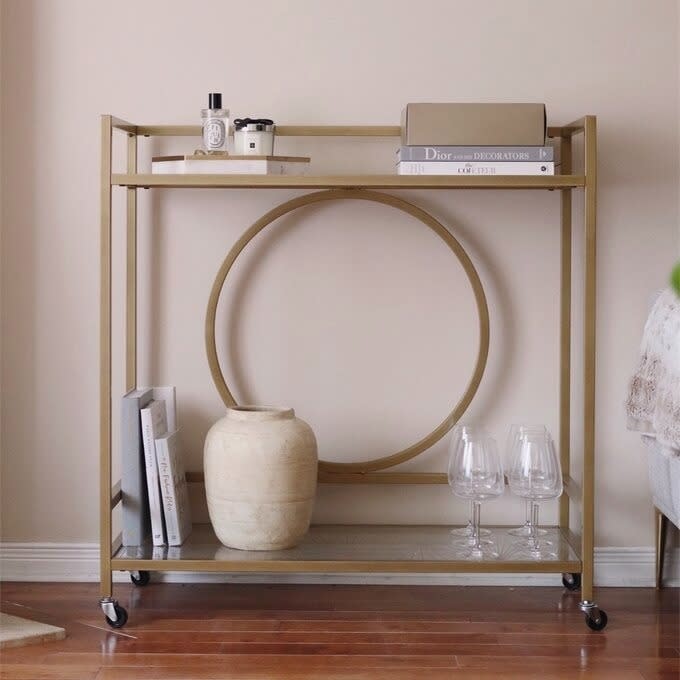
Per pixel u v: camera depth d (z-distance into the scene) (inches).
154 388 89.0
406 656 74.6
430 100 90.4
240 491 80.5
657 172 90.5
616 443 92.0
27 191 91.0
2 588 90.5
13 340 91.8
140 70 90.5
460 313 91.4
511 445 83.7
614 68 90.0
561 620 82.5
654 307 82.2
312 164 90.8
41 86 90.5
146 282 91.4
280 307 91.7
